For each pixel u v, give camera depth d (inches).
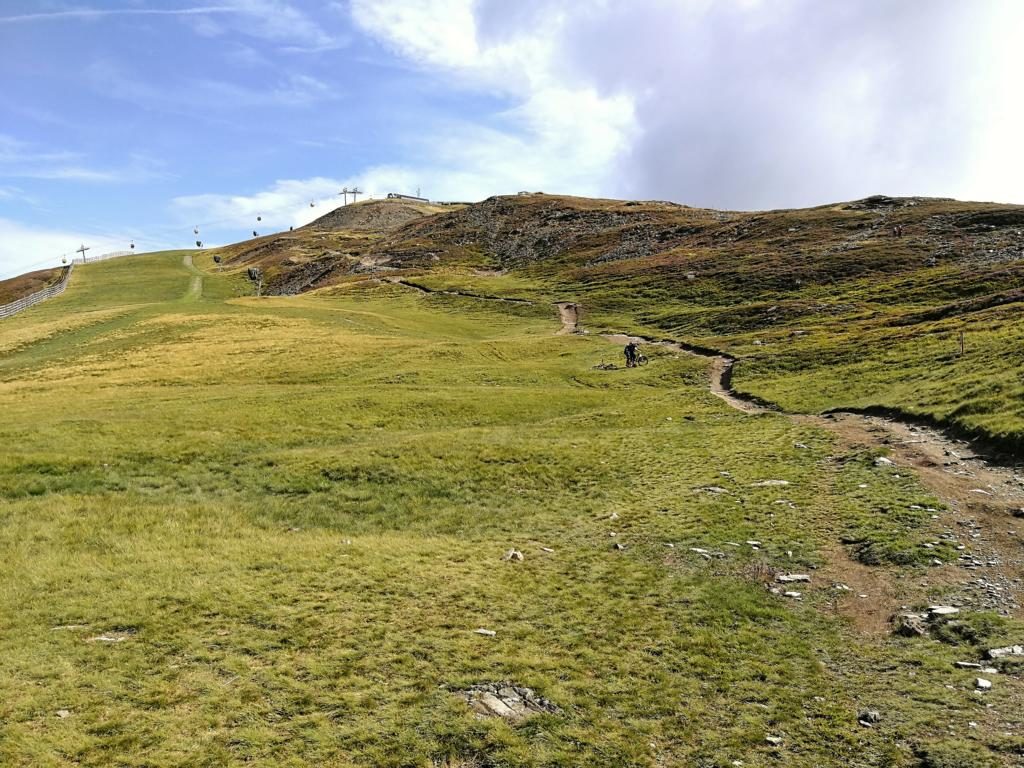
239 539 899.4
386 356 2647.6
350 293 5172.2
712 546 860.6
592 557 860.0
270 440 1401.3
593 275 4990.2
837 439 1304.1
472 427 1642.5
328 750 443.8
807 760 438.0
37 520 914.7
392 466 1229.1
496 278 5605.3
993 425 1078.4
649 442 1459.2
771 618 658.8
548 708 504.4
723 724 483.5
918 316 2437.3
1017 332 1723.7
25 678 518.9
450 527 1008.2
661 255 5251.0
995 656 536.7
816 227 5103.3
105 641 589.9
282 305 4180.6
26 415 1663.4
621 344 3063.5
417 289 5157.5
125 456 1216.8
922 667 541.6
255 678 534.3
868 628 623.2
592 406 1955.0
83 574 740.7
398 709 495.2
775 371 2146.9
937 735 451.2
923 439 1180.5
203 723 469.7
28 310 4936.0
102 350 2881.4
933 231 4347.9
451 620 658.2
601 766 437.1
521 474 1232.2
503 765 436.5
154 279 6879.9
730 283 4067.4
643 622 657.0
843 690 522.9
